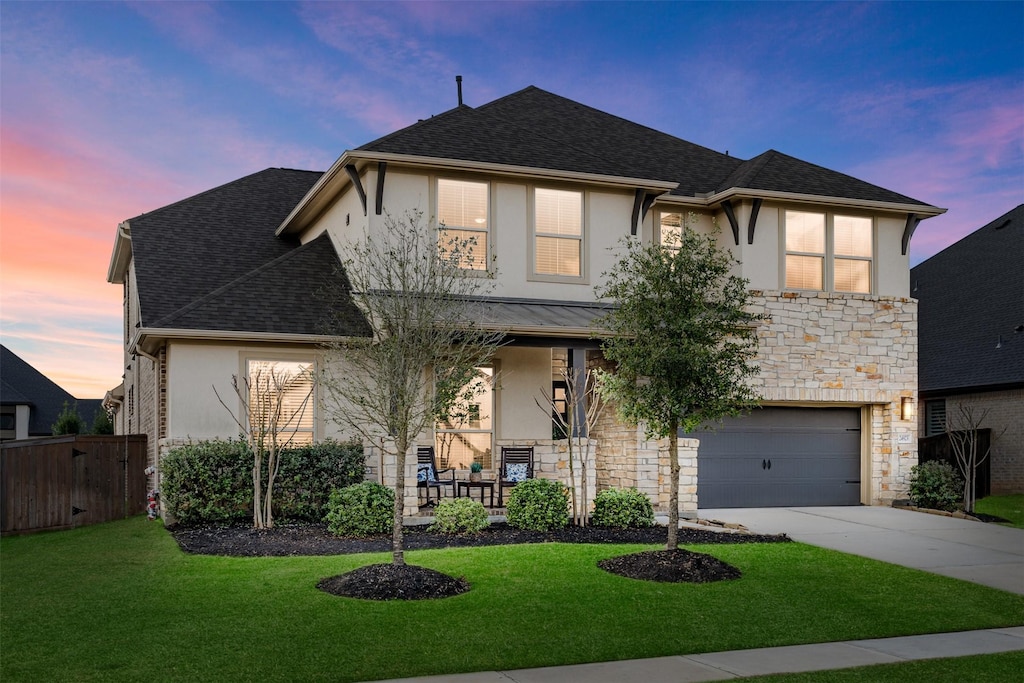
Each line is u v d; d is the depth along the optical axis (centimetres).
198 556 1264
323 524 1591
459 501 1538
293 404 1747
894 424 2109
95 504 1848
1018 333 2530
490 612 994
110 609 981
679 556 1239
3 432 3784
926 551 1484
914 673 831
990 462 2491
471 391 1383
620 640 920
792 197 2047
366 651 848
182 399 1683
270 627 914
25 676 767
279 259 1967
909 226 2197
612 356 1306
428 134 1900
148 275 1978
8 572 1229
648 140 2405
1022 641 970
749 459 2039
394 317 1180
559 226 1947
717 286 1405
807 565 1309
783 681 795
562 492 1584
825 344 2064
